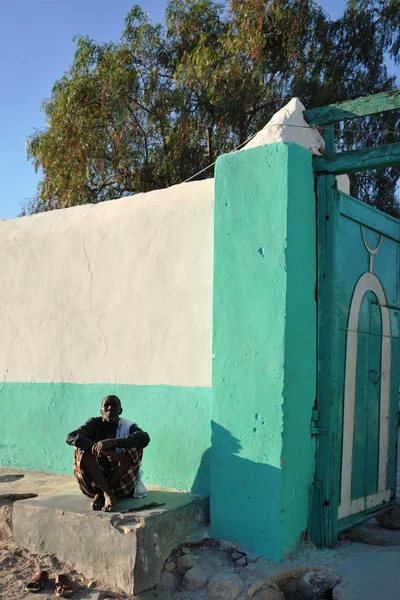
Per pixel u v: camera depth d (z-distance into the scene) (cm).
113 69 1659
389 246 544
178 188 539
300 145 452
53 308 608
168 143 1716
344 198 472
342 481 459
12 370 636
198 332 497
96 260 580
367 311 501
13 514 464
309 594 387
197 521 446
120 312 554
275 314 426
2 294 653
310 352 446
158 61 1750
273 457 416
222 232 463
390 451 534
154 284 532
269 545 413
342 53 1644
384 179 1605
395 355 545
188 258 512
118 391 545
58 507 442
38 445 604
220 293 457
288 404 420
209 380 484
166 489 495
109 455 429
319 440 444
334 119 466
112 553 399
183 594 391
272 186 439
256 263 441
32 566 430
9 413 632
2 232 669
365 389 495
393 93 438
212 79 1580
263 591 373
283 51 1590
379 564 403
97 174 1730
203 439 480
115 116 1639
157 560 403
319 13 1605
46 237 625
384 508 518
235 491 434
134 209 561
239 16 1572
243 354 440
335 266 452
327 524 433
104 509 425
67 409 585
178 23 1731
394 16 1625
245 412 434
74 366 585
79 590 394
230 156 465
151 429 514
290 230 429
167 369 514
